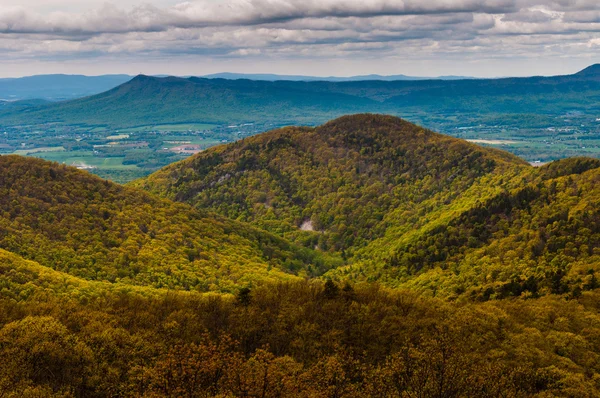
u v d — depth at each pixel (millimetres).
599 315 80375
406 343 66375
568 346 71438
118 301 90000
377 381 58312
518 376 62438
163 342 72062
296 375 60719
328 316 80812
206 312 84375
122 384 61688
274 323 79000
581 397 59281
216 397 51750
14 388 57781
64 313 79875
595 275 93812
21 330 67125
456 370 57344
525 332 74812
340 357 64250
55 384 62500
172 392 54219
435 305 87188
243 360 64188
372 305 83812
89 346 68500
